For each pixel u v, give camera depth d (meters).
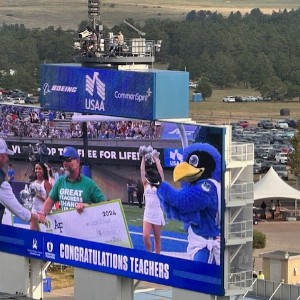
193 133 75.62
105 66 82.88
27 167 87.50
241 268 75.12
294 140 176.62
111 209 81.75
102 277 83.00
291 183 171.38
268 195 139.00
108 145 81.38
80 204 83.88
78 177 83.88
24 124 87.38
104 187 82.25
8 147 88.62
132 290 82.12
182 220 76.81
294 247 124.44
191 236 76.31
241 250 75.12
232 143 74.56
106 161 81.81
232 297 82.75
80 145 83.44
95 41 83.69
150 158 78.75
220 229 74.38
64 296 100.19
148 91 78.38
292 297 90.56
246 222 74.88
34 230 87.50
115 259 81.75
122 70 80.44
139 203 79.75
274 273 100.19
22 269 88.75
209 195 74.75
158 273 78.81
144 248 79.69
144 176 79.25
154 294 92.44
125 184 80.75
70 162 84.38
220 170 73.88
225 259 74.56
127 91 79.88
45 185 86.25
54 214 85.88
